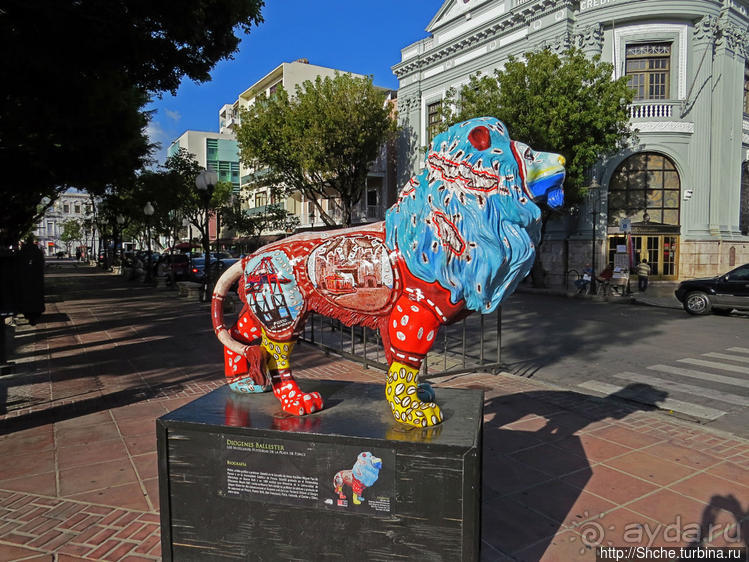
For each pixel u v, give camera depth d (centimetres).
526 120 1480
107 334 891
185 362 674
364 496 209
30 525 283
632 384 595
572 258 1902
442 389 302
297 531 218
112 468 353
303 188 1983
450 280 223
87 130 804
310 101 1745
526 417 462
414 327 228
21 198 1196
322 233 255
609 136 1480
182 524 231
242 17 848
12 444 396
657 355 751
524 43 1997
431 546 204
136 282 2242
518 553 258
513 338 897
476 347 816
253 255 262
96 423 442
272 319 248
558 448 389
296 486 216
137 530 277
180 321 1032
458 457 198
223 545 227
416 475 203
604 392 564
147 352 738
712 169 1869
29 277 625
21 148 809
